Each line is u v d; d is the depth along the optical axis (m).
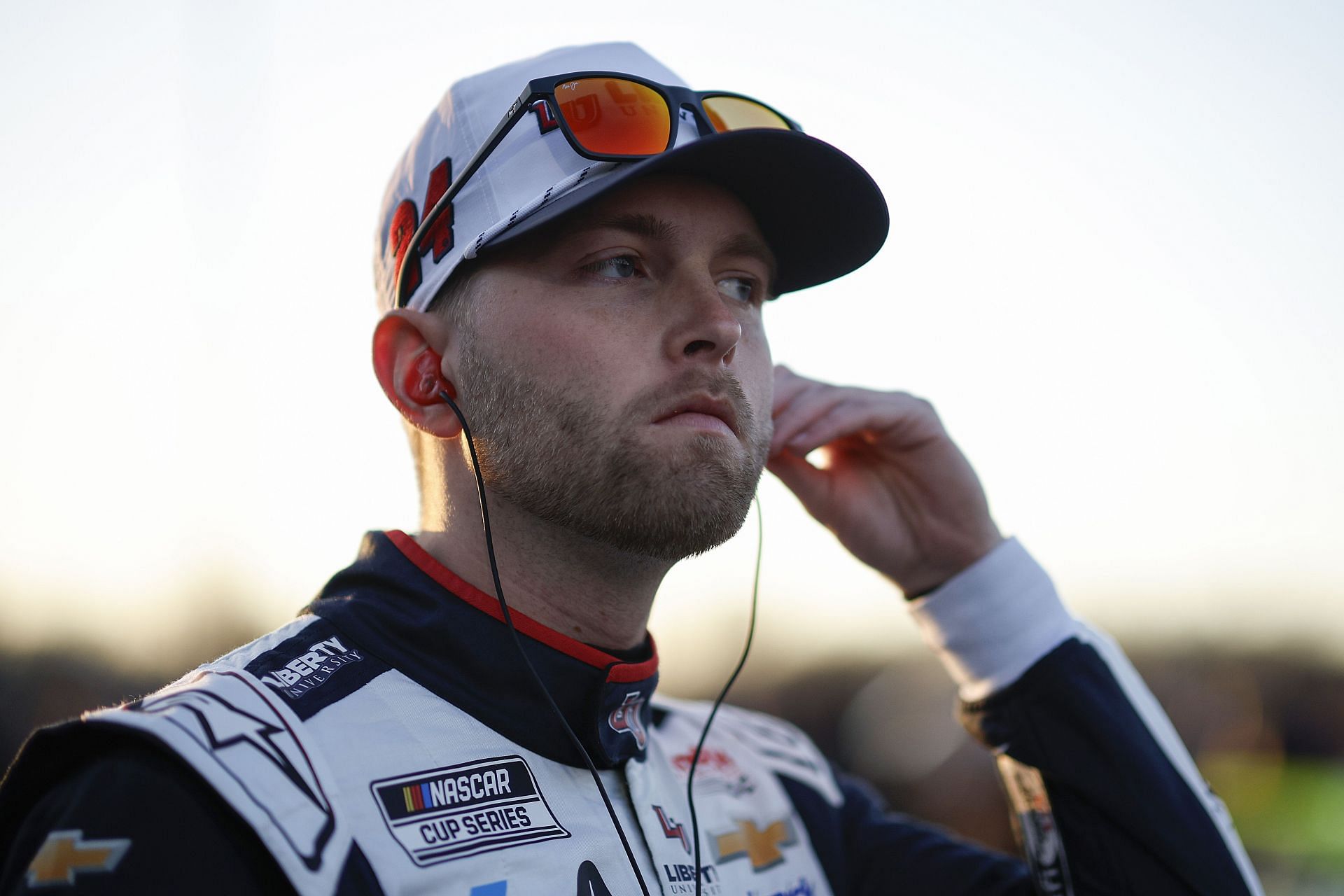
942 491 3.05
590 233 2.18
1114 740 2.77
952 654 3.00
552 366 2.12
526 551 2.22
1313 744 14.19
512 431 2.14
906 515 3.08
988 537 3.03
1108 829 2.71
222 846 1.66
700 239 2.25
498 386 2.17
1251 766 14.20
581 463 2.08
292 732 1.83
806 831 2.77
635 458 2.06
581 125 2.20
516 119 2.26
